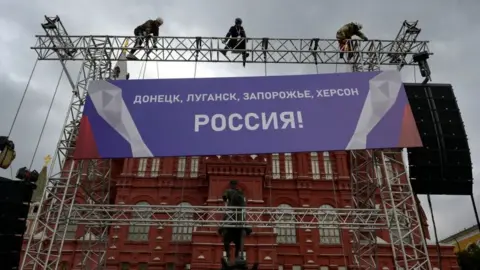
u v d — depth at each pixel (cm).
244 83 2122
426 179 2030
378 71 2133
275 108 2053
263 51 2336
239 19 2408
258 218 2338
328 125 2006
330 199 3838
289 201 3841
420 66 2330
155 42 2350
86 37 2341
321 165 4009
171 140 1986
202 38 2339
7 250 1619
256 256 3306
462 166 2031
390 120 2012
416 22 2331
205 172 3812
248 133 1995
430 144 2053
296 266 3544
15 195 1678
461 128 2088
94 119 2041
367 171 2433
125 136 2000
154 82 2134
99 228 2517
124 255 3519
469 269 4444
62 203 2072
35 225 2044
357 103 2058
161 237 3603
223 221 1894
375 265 2378
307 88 2100
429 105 2130
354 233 2539
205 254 3297
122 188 3800
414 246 2109
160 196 3806
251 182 3678
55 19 2303
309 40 2358
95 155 1962
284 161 4025
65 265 3381
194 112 2055
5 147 1892
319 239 3656
